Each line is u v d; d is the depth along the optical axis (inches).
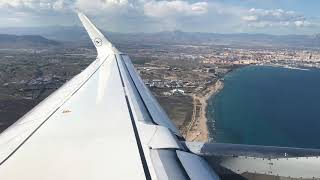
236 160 396.8
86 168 367.9
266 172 389.7
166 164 371.6
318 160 382.6
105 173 354.6
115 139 457.1
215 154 402.9
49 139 466.0
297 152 395.5
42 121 559.5
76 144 442.0
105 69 1142.3
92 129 510.6
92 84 898.7
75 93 787.4
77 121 557.3
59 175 354.0
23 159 398.6
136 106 664.4
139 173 351.9
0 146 448.8
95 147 428.8
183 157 390.3
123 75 1046.4
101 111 621.3
